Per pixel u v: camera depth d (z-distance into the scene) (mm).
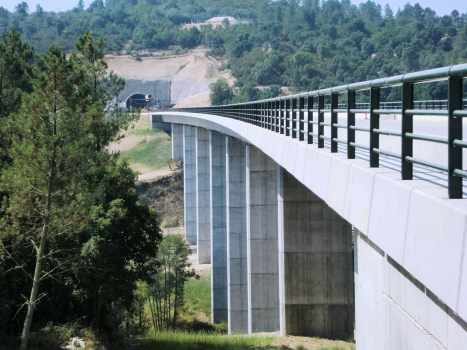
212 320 42312
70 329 23188
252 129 24875
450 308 5312
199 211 56188
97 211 23625
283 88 184875
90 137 23031
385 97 79000
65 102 21297
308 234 24500
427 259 5477
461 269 4688
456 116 5055
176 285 39969
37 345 21516
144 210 27219
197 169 56406
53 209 19891
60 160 20031
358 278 9914
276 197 30734
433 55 177000
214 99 168375
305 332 24562
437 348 6086
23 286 25766
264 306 30938
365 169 7855
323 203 24406
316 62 194500
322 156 10930
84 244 22453
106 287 23922
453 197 5219
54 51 24016
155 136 109812
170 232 72000
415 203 5824
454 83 5117
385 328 8094
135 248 27469
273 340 24125
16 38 32906
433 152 9406
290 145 15062
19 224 21516
